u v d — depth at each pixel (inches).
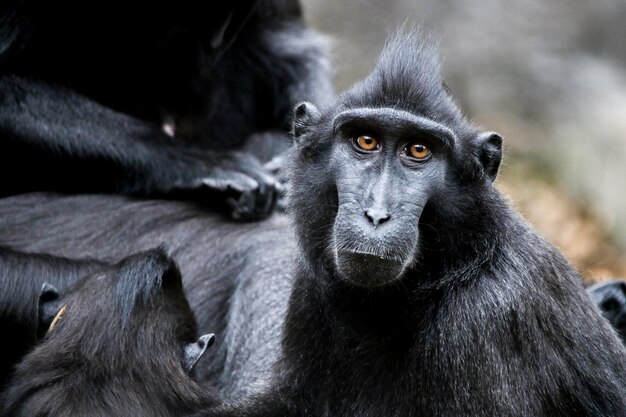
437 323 417.7
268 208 557.3
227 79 630.5
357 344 430.9
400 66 426.0
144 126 566.9
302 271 445.1
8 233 537.3
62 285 504.1
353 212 401.4
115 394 409.4
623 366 453.1
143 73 577.0
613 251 1051.9
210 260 534.0
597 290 566.9
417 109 418.3
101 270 452.8
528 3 1127.0
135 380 417.4
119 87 581.3
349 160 411.5
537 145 1096.8
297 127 445.4
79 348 420.2
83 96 565.9
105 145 552.7
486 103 1104.2
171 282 454.3
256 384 456.4
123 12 554.6
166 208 554.6
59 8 551.8
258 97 647.1
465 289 416.5
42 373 412.5
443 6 1112.2
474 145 420.5
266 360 486.3
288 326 446.6
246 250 531.8
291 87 646.5
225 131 633.0
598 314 457.4
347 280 409.4
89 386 408.8
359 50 1087.0
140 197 560.7
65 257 519.8
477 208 418.9
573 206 1077.8
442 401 414.0
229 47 614.2
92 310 431.5
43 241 535.8
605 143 1091.9
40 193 560.1
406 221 398.6
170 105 592.1
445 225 415.2
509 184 1078.4
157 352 427.5
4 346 504.1
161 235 540.7
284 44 651.5
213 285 527.8
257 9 632.4
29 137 550.3
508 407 411.2
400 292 422.0
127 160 554.9
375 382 428.1
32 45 556.1
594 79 1117.7
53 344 424.5
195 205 562.6
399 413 422.9
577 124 1101.7
